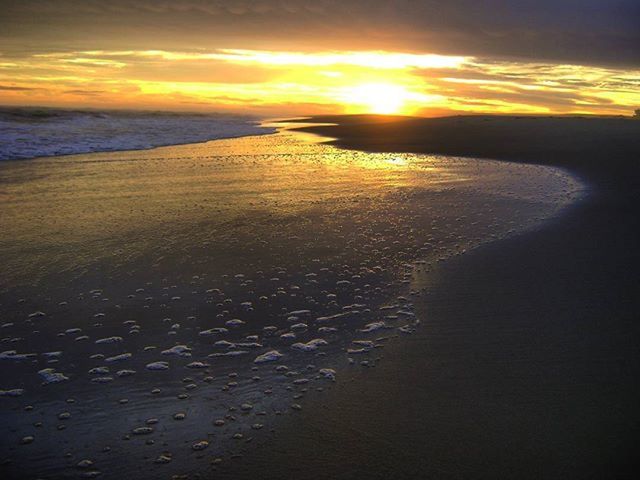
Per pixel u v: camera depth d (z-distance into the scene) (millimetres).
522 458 2727
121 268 5098
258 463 2715
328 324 4137
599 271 5012
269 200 7594
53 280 4820
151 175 9219
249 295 4602
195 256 5414
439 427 2965
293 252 5562
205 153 11758
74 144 12180
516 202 7465
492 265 5203
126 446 2826
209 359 3666
